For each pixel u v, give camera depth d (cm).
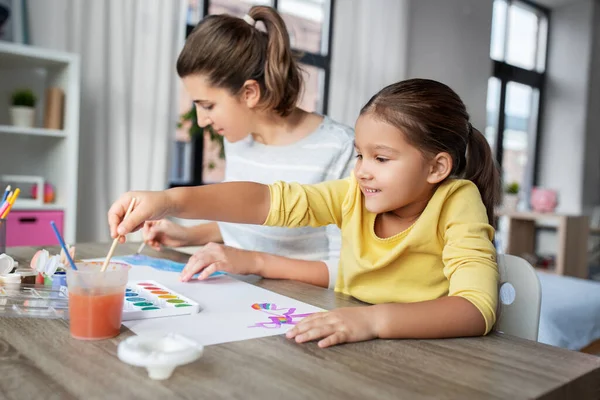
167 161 258
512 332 81
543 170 517
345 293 89
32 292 72
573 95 504
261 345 55
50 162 219
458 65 417
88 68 234
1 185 199
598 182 516
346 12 341
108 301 55
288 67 113
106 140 240
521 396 45
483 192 89
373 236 85
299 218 88
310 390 44
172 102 259
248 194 84
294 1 332
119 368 47
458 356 54
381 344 57
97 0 234
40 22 219
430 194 82
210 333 59
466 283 67
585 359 54
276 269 93
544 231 494
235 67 107
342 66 341
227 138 118
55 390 42
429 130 73
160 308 65
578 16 500
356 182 89
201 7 292
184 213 77
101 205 239
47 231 203
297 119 125
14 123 208
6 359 49
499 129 479
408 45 379
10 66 217
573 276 370
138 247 115
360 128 76
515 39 490
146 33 249
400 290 84
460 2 414
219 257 89
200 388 43
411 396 44
